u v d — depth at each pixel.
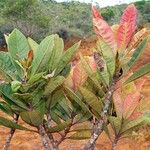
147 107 0.66
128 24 0.57
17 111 0.67
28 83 0.61
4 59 0.65
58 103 0.71
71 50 0.65
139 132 1.92
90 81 0.69
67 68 0.71
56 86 0.63
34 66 0.62
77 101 0.64
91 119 0.72
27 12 5.45
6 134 2.13
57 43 0.65
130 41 0.58
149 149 1.83
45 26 5.55
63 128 0.67
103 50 0.57
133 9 0.57
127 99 0.65
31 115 0.62
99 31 0.57
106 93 0.62
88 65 0.63
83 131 0.70
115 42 0.57
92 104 0.63
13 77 0.64
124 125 0.63
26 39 0.65
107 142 1.94
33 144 1.98
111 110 0.70
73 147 1.92
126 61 0.58
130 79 0.59
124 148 1.85
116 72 0.58
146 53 4.51
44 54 0.61
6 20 5.43
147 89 2.99
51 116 0.72
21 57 0.65
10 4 5.43
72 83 0.69
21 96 0.62
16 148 1.93
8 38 0.66
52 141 0.69
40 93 0.64
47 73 0.65
